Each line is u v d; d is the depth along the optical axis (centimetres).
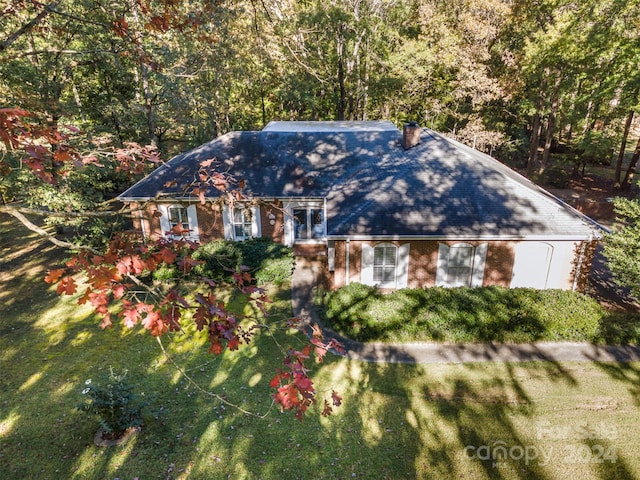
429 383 1073
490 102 3281
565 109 2947
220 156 1916
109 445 876
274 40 2477
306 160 1916
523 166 3562
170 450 865
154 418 951
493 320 1250
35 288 1598
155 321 354
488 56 2819
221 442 887
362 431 918
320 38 2764
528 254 1453
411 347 1229
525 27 2822
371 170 1731
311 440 894
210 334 388
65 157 397
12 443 885
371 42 2870
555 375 1100
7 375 1113
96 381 1079
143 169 535
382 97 3020
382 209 1483
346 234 1418
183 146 3616
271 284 1622
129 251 376
